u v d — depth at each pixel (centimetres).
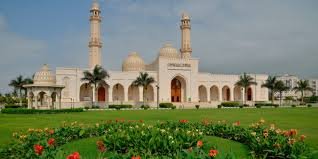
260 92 9675
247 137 1697
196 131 1703
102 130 1997
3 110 5072
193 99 8850
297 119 3600
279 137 1438
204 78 9100
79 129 1920
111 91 8088
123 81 8225
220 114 4578
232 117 3947
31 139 1523
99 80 7156
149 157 1084
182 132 1563
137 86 8119
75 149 1611
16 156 1309
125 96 8212
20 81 8588
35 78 6425
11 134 2323
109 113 4975
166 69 8619
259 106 7788
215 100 9469
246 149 1608
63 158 1078
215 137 1925
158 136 1452
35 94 5978
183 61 8806
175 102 8512
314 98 11200
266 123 3067
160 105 7538
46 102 6725
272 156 1348
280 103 9050
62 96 7556
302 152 1295
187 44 9306
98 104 7488
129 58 9088
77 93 7694
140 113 4941
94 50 8200
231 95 9369
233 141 1817
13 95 11038
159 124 2109
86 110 6112
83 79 7188
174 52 9250
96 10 8269
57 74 7569
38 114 4812
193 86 8881
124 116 4216
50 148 1273
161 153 1361
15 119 3788
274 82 8825
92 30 8250
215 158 948
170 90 8638
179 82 9062
